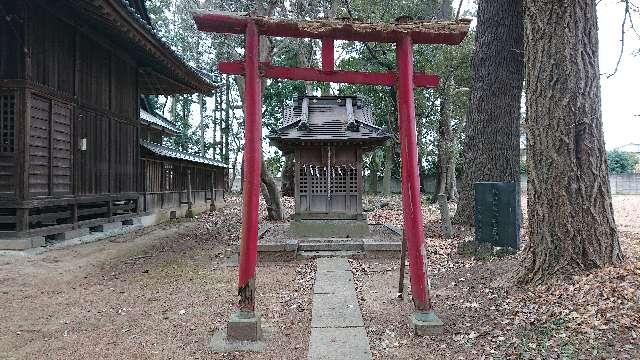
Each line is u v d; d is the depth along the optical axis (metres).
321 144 11.41
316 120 12.15
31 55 9.99
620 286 5.10
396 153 31.25
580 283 5.48
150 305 6.43
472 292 6.57
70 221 11.88
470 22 5.45
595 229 5.82
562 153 5.93
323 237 11.50
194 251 11.12
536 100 6.19
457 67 22.05
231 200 32.84
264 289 7.41
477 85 12.95
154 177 18.17
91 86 12.96
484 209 8.80
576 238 5.85
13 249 9.41
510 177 12.54
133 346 4.89
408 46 5.50
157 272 8.62
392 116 27.81
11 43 9.93
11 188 9.77
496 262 8.08
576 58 5.92
